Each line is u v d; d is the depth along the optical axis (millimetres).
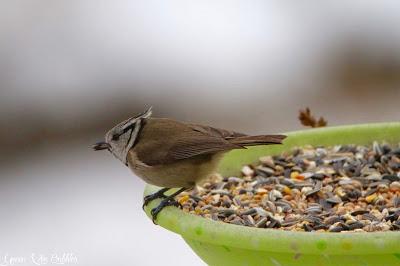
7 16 16156
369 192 7496
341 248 5848
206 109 14859
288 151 8414
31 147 14508
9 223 12070
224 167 8125
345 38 15844
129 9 16688
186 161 7562
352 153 8312
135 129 7750
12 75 15391
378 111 14648
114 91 15211
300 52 15742
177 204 7352
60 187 13219
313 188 7578
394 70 15352
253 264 6305
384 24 16047
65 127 14797
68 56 15703
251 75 15242
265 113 14656
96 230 11727
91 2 16703
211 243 6344
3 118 14758
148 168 7617
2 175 13773
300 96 14930
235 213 7145
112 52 15773
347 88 15133
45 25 16078
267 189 7664
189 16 16656
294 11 16688
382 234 5852
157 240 11398
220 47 15953
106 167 13805
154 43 15977
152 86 15234
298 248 5930
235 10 16859
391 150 8266
